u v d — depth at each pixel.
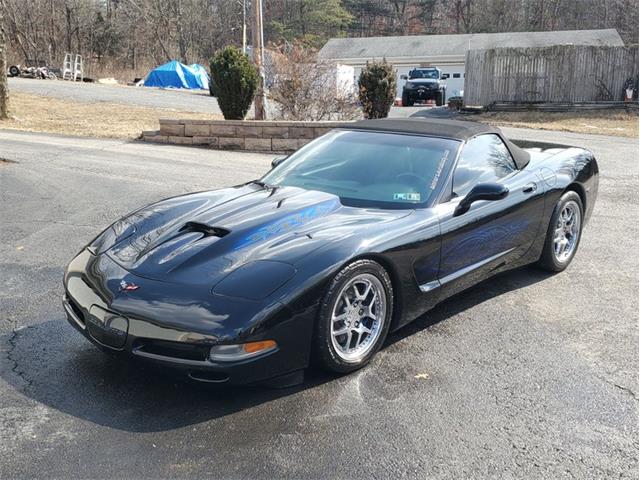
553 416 3.02
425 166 4.14
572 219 5.25
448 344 3.81
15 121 14.21
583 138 15.88
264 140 11.79
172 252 3.31
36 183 8.17
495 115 22.34
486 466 2.62
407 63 44.88
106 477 2.49
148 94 26.25
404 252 3.56
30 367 3.41
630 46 22.36
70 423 2.87
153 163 9.93
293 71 13.22
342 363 3.30
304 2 70.06
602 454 2.73
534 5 73.19
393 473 2.56
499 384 3.32
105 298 3.11
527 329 4.05
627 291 4.79
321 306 3.11
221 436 2.79
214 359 2.84
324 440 2.77
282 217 3.59
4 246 5.59
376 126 4.71
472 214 4.07
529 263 4.91
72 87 26.81
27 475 2.49
